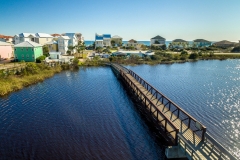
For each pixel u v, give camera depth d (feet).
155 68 168.04
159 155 44.04
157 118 52.34
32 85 103.86
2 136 51.11
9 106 72.54
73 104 76.23
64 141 49.21
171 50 308.60
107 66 175.22
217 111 70.28
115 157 43.14
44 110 69.41
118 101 81.00
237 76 135.03
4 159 41.63
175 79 124.67
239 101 82.02
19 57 167.94
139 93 78.48
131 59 199.52
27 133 52.95
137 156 43.60
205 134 40.22
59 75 132.77
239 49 295.89
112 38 369.71
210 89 101.19
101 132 54.24
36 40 249.75
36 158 42.24
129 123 60.29
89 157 42.96
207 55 238.68
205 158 34.86
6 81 98.22
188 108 73.00
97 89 99.25
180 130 46.78
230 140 50.67
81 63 174.29
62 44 224.53
